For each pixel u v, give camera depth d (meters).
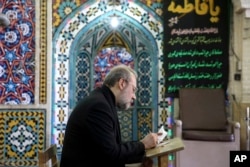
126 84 2.37
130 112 5.80
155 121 5.39
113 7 5.21
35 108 5.06
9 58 5.08
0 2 5.06
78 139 2.21
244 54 5.03
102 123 2.19
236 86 5.11
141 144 2.32
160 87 5.37
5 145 5.05
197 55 5.19
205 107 4.93
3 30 5.07
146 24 5.32
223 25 5.18
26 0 5.08
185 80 5.20
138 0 5.20
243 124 4.99
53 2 5.14
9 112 5.05
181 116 4.90
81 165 2.20
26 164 5.04
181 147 2.28
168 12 5.22
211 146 4.53
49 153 2.26
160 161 2.28
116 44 5.95
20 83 5.08
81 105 2.26
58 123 5.22
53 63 5.16
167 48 5.24
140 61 5.76
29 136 5.05
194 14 5.20
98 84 5.95
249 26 4.98
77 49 5.50
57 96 5.23
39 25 5.09
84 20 5.25
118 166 2.26
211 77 5.18
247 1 4.79
